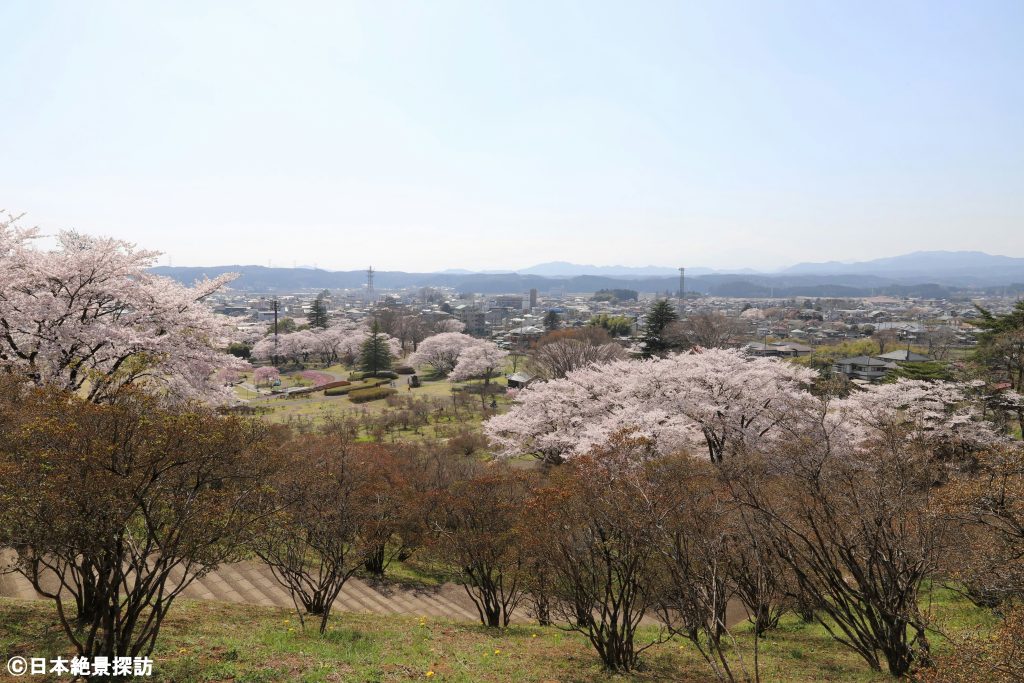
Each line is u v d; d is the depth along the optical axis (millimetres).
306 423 41469
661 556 9258
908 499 10117
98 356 17344
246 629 9500
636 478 10266
